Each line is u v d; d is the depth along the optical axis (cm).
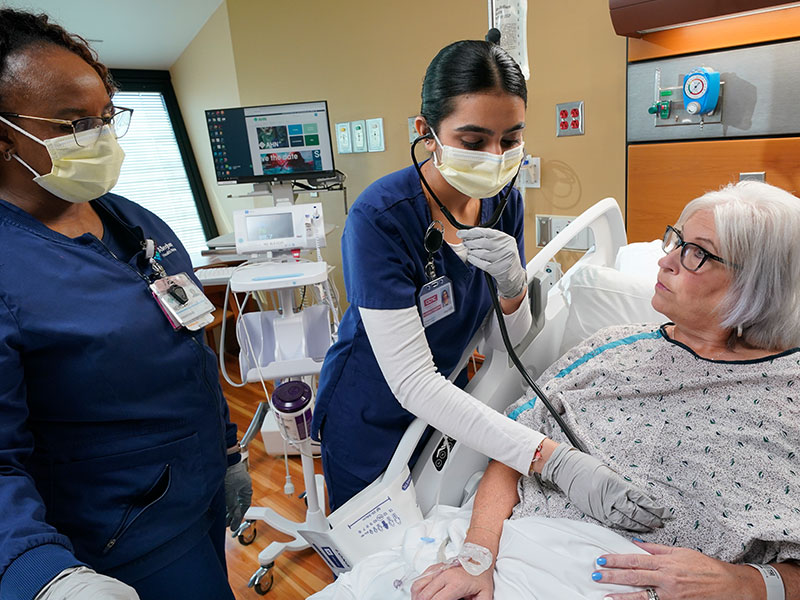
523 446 97
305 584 173
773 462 93
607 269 147
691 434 100
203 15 340
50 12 283
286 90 329
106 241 98
